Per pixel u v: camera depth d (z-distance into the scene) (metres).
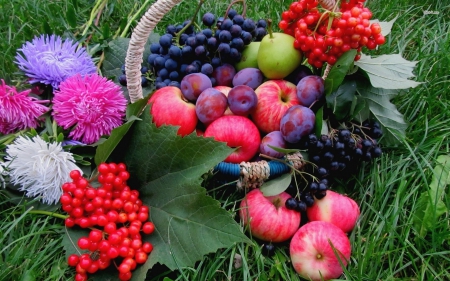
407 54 0.95
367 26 0.70
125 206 0.67
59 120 0.74
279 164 0.70
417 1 1.06
